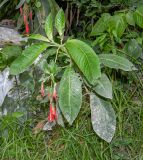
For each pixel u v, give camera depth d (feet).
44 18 3.08
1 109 3.03
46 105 3.00
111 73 3.09
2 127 2.85
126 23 2.97
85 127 2.85
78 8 3.75
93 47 3.09
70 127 2.88
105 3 3.63
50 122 2.83
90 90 2.45
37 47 2.07
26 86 2.86
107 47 3.05
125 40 3.26
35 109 3.00
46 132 2.94
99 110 2.36
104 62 2.27
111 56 2.31
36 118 3.02
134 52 3.07
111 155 2.71
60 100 2.12
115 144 2.80
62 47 2.12
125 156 2.76
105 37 3.06
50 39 2.14
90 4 3.43
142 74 3.21
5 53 2.84
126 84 3.17
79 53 1.94
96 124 2.35
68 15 4.02
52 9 3.08
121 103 2.94
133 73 3.13
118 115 2.86
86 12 3.55
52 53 2.20
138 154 2.77
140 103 3.04
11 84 3.07
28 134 2.87
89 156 2.69
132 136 2.85
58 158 2.72
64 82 2.13
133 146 2.80
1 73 3.08
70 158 2.71
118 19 2.95
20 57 2.05
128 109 2.93
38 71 2.89
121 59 2.29
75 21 3.98
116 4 3.43
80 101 2.11
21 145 2.77
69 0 3.66
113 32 2.95
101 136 2.35
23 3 3.02
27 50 2.06
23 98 3.02
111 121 2.36
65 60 2.32
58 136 2.94
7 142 2.83
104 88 2.26
